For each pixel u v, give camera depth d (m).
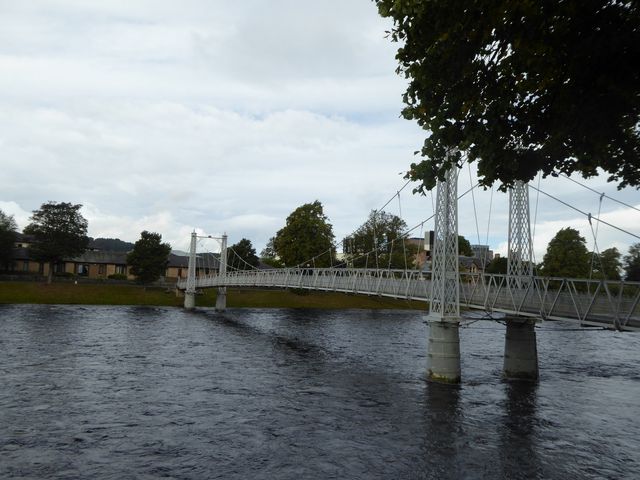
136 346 37.34
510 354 27.92
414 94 12.65
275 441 17.14
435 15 10.99
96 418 19.31
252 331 50.94
